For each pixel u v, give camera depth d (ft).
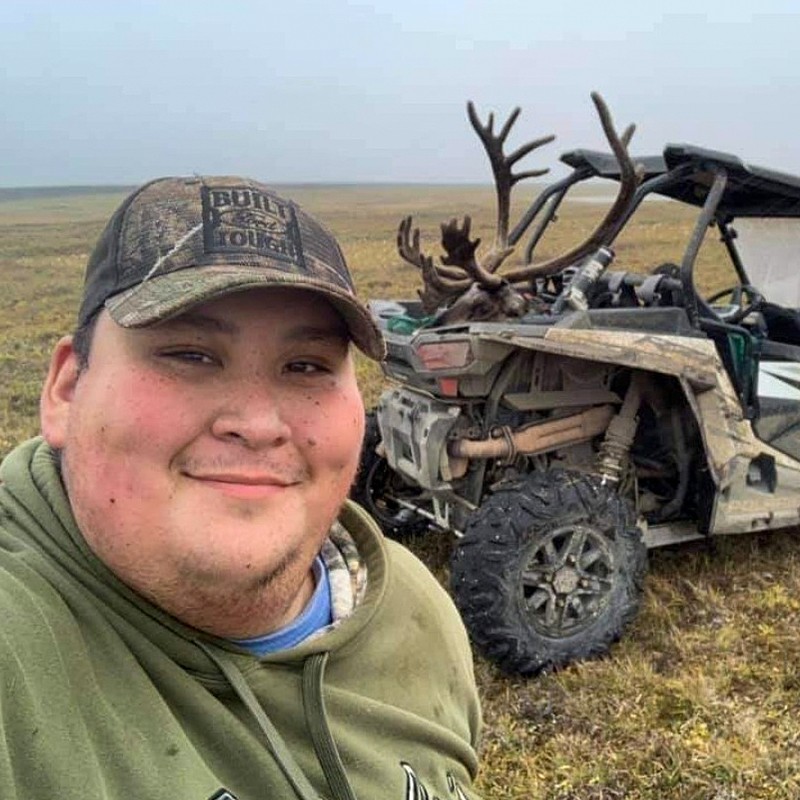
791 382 8.04
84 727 1.56
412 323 7.52
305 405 1.85
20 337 23.43
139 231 1.79
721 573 8.18
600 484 6.60
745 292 8.92
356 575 2.39
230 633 1.90
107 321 1.77
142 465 1.71
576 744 5.53
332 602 2.26
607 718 5.81
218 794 1.64
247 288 1.70
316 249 1.88
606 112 6.89
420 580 2.63
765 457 7.80
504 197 7.84
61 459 1.91
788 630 7.02
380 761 2.05
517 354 7.07
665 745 5.44
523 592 6.29
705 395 7.09
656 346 6.87
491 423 7.20
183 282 1.70
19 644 1.55
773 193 8.36
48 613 1.65
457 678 2.54
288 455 1.82
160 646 1.79
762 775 5.17
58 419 1.90
